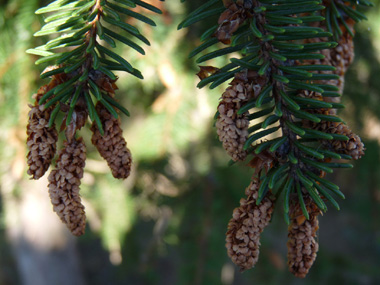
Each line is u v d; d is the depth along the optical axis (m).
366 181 0.55
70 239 0.82
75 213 0.19
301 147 0.19
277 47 0.20
